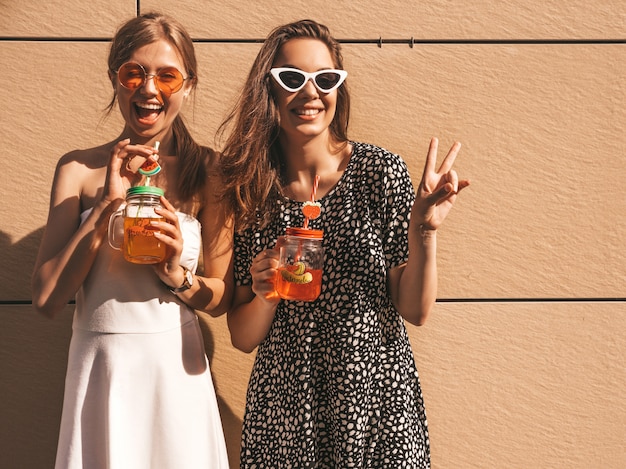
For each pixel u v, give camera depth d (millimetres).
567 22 2410
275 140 2020
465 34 2402
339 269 1878
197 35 2379
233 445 2389
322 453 1880
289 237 1757
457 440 2410
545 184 2410
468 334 2414
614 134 2414
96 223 1796
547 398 2422
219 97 2393
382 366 1889
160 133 1931
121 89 1859
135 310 1846
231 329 2037
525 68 2404
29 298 2365
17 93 2352
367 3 2393
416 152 2408
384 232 1927
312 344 1868
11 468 2363
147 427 1830
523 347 2418
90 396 1823
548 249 2416
